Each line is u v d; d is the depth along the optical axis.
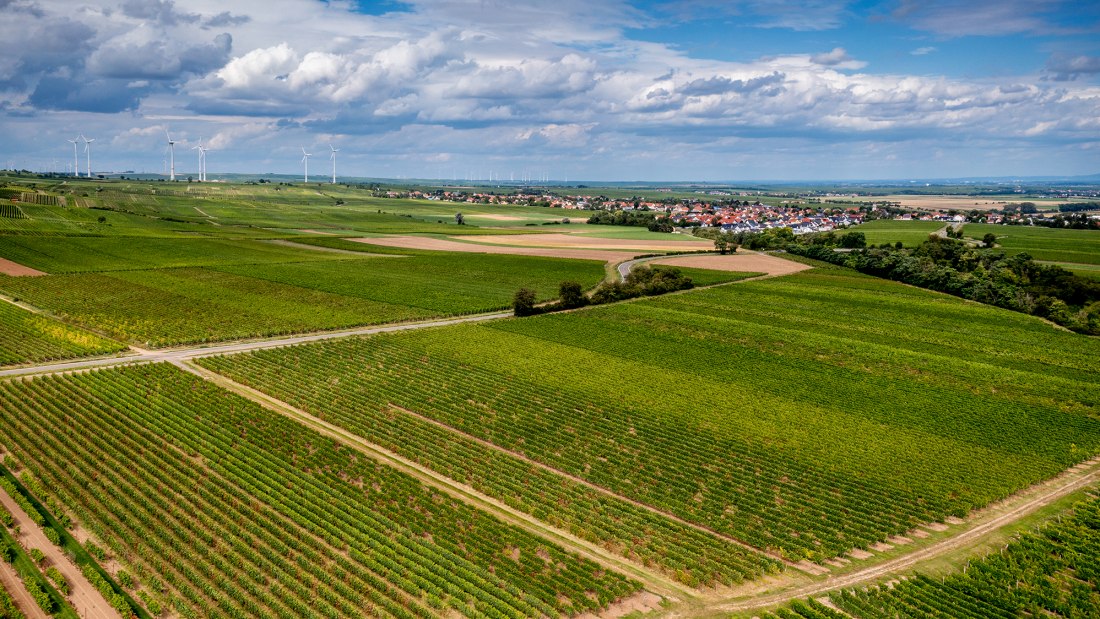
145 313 120.38
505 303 134.12
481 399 80.88
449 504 56.78
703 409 79.62
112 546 46.56
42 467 58.66
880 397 84.94
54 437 65.12
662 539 52.78
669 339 109.56
